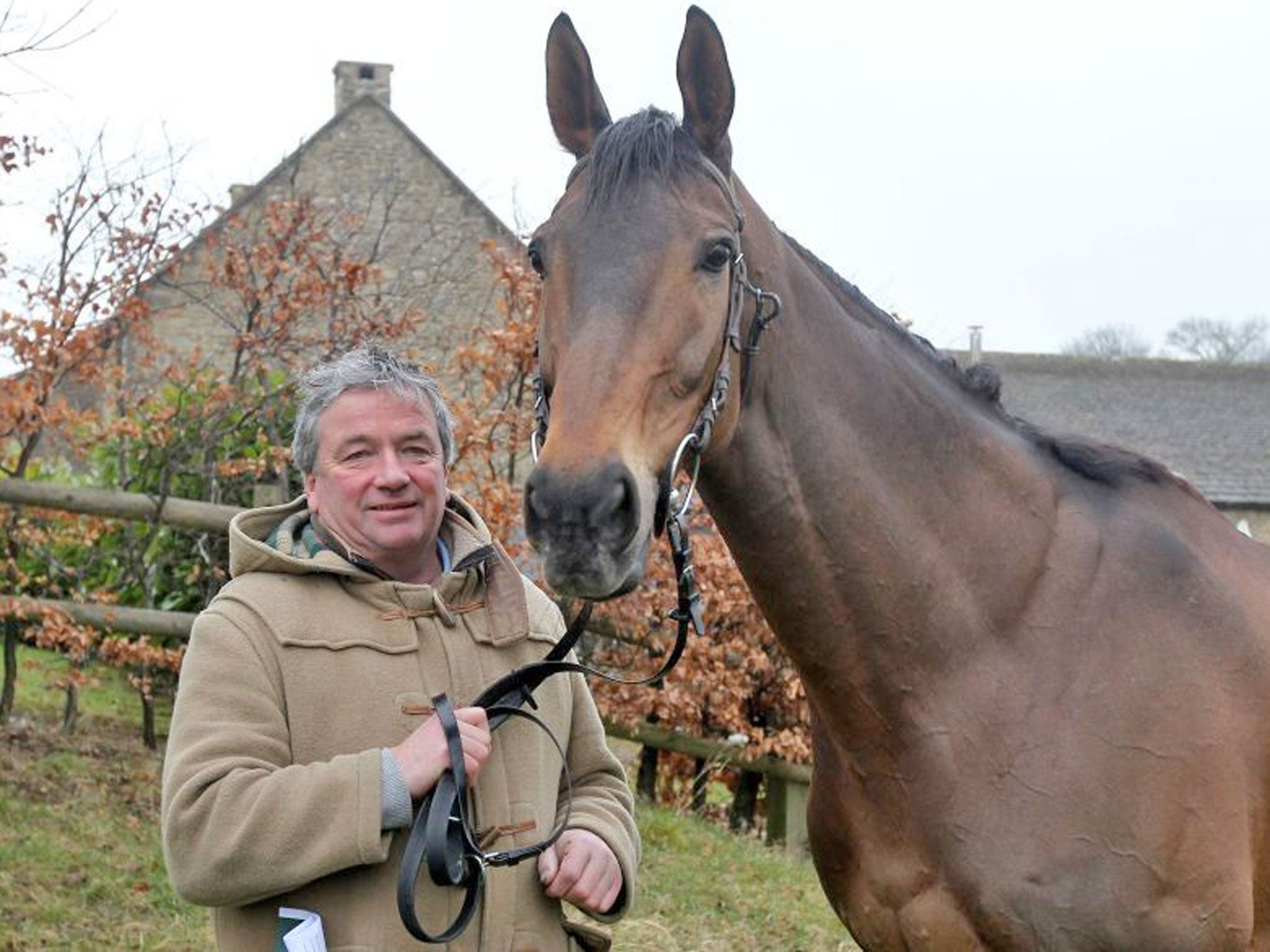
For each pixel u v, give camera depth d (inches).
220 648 72.4
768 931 179.2
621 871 77.5
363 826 67.2
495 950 73.0
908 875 84.4
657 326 71.1
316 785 67.9
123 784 201.3
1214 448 804.0
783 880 204.1
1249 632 86.7
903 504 83.4
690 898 188.9
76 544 234.2
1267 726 85.7
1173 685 82.8
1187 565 87.4
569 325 71.8
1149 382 873.5
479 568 79.5
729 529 83.4
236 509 220.7
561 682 83.1
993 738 82.1
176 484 250.7
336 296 255.9
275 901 71.9
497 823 74.7
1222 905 82.3
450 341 343.0
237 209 334.0
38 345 215.9
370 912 70.9
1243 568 91.5
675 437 72.5
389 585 76.0
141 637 225.6
